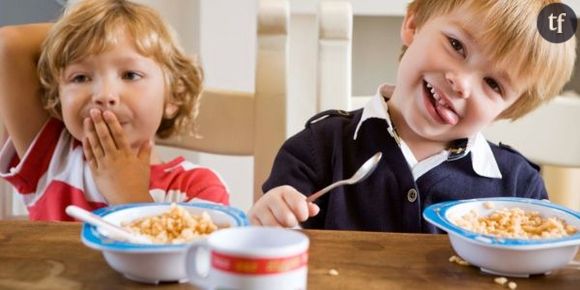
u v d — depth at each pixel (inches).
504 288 23.8
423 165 41.8
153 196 44.9
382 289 23.1
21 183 45.6
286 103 45.5
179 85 48.3
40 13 78.2
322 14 44.7
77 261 25.1
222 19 80.8
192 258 19.1
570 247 24.8
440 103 38.1
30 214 46.3
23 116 44.4
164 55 45.4
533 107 42.8
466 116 38.6
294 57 84.4
